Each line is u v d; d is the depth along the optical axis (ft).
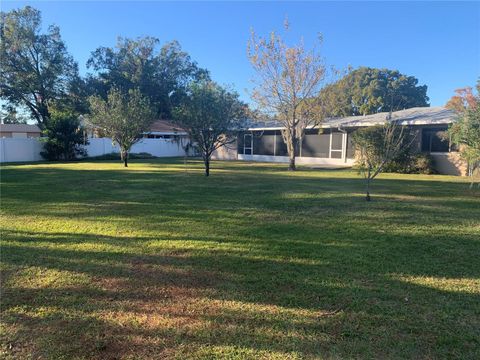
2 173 51.62
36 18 120.26
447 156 56.90
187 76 179.01
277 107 61.87
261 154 91.71
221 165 72.02
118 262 14.15
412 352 8.29
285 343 8.66
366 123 67.15
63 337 8.93
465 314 10.05
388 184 39.99
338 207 25.31
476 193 32.63
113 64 164.14
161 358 8.10
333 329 9.29
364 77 166.91
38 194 31.37
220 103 46.01
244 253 15.21
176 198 29.07
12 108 130.21
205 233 18.30
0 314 10.05
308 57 59.77
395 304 10.65
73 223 20.51
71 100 131.44
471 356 8.15
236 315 10.02
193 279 12.51
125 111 63.82
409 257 14.71
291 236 17.75
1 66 118.11
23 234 18.15
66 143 91.25
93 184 38.42
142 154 107.86
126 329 9.32
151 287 11.87
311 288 11.76
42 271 13.20
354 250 15.58
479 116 30.40
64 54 127.13
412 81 172.86
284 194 31.32
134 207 25.25
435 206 25.72
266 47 60.23
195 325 9.51
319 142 78.95
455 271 13.23
